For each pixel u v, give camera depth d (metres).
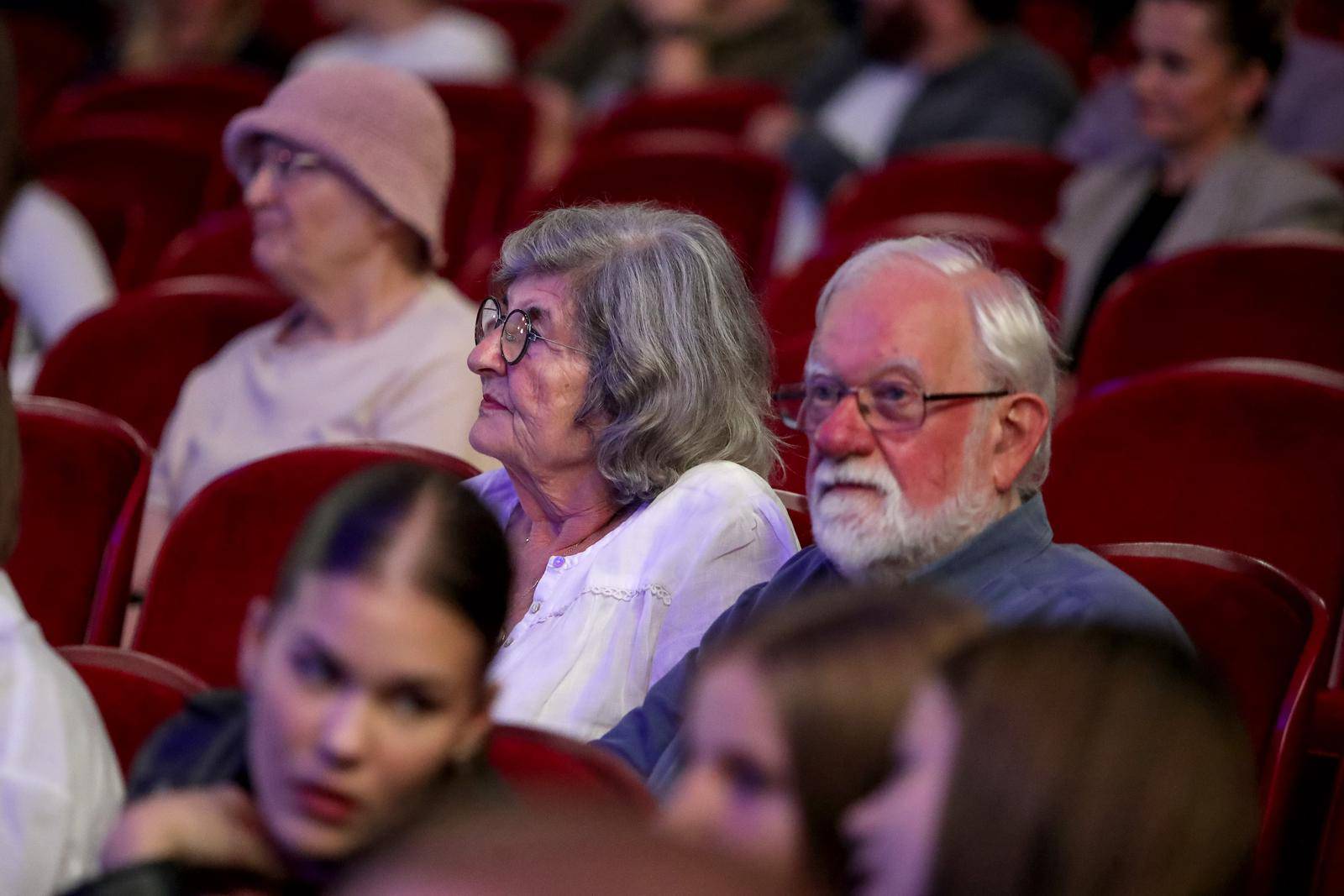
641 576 7.07
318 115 9.78
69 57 24.34
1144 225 13.16
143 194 16.41
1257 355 10.63
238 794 4.06
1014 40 17.09
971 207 14.51
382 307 9.96
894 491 6.52
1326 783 7.40
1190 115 12.85
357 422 9.68
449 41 21.14
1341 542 8.06
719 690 2.97
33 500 8.73
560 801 2.15
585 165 14.54
